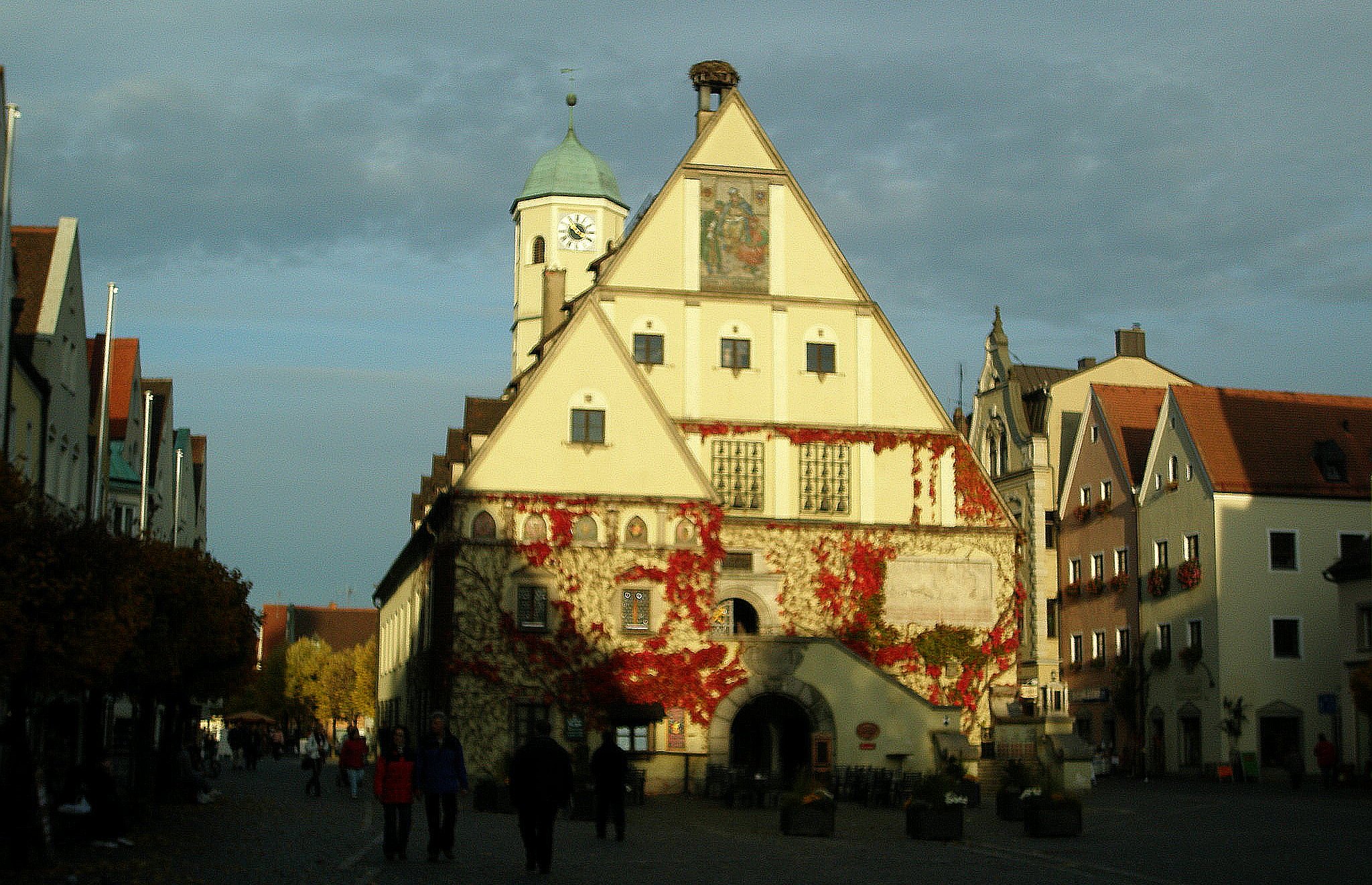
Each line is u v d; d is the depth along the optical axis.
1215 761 67.06
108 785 28.11
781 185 59.12
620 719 50.53
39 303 47.47
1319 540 68.94
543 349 62.09
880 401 58.69
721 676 52.16
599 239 96.56
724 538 56.44
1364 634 60.84
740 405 57.59
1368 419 73.75
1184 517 70.69
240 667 47.62
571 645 51.69
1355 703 51.16
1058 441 85.69
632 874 24.45
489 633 51.34
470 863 25.59
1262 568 68.19
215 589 38.69
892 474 58.28
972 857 28.55
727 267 58.34
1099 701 77.38
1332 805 46.41
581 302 55.72
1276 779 66.12
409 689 67.88
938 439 58.75
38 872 23.39
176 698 44.66
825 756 49.47
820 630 56.59
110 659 27.88
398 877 23.09
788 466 57.50
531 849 24.00
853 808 45.91
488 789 41.62
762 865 26.38
